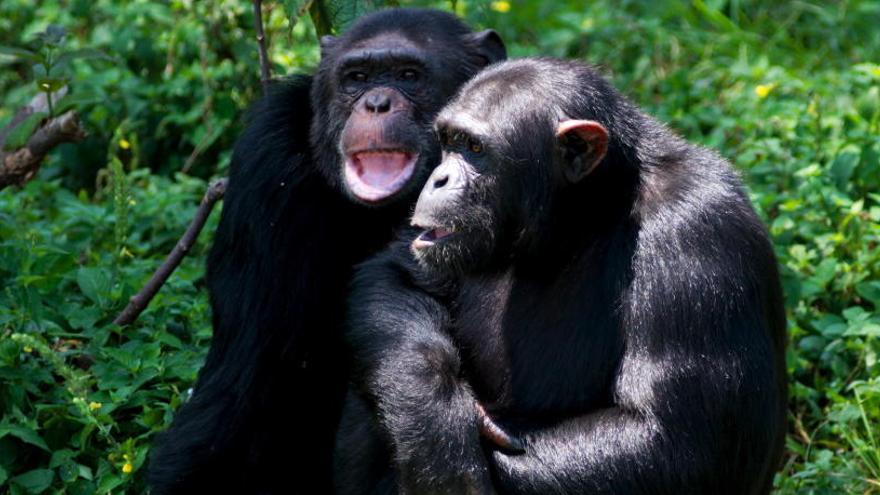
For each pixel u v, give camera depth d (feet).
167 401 47.60
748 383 37.70
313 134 46.26
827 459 48.16
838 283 54.13
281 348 45.16
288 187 45.50
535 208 39.81
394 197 44.29
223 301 45.21
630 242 39.01
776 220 55.98
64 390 46.32
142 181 65.31
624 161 40.16
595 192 40.16
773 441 39.58
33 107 52.95
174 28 72.69
